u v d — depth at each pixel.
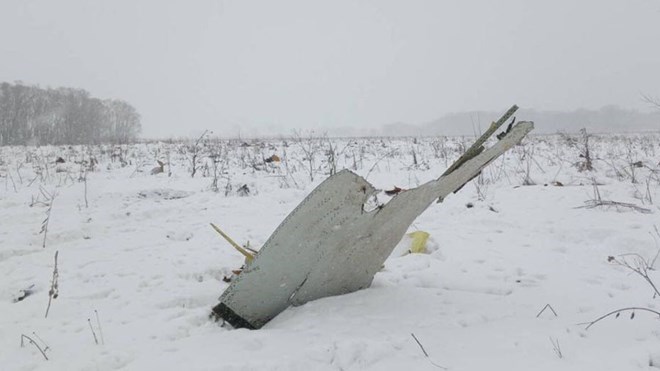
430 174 8.50
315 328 2.66
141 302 3.30
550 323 2.69
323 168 9.66
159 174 9.58
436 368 2.20
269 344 2.50
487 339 2.47
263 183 8.36
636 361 2.16
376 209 2.79
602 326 2.65
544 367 2.15
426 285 3.58
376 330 2.61
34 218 5.78
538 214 5.44
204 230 5.40
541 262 3.96
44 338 2.72
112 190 7.70
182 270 4.02
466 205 6.13
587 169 8.02
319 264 2.92
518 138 2.91
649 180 6.81
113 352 2.49
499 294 3.36
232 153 12.79
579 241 4.61
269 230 5.38
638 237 4.32
